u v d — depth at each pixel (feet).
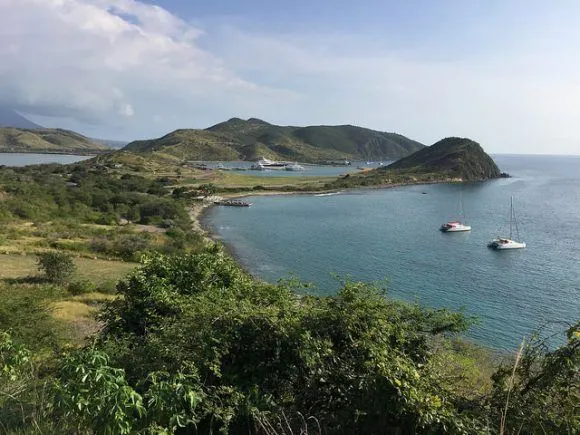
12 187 289.12
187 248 197.16
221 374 18.44
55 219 250.98
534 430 16.33
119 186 398.01
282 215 317.63
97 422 14.01
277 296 28.17
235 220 295.69
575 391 17.16
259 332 20.17
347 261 182.19
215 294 28.58
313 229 260.21
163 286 32.86
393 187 532.32
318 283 150.10
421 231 252.83
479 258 186.80
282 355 19.43
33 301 63.41
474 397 19.16
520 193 463.01
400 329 21.09
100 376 14.14
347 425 17.39
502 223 280.10
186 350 19.42
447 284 147.64
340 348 20.02
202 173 603.26
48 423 15.72
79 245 184.14
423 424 15.17
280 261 182.91
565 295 134.62
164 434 13.88
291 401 18.60
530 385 17.43
